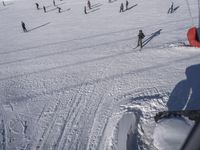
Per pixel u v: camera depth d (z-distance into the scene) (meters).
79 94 10.84
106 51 15.53
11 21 29.11
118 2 31.16
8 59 16.86
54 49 17.47
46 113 9.78
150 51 14.34
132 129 7.75
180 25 19.19
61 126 8.84
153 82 10.79
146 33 18.17
